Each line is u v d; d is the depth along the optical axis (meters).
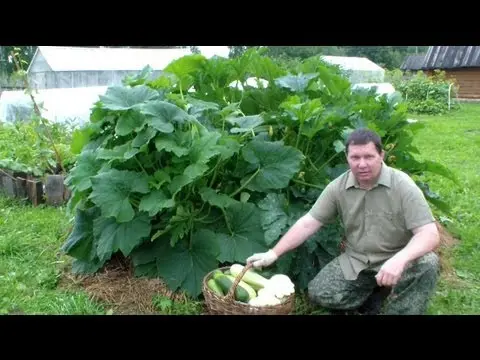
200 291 3.75
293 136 4.44
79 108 11.88
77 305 3.71
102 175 3.76
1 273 4.37
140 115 4.01
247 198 4.04
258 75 5.18
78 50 18.69
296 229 3.47
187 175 3.61
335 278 3.50
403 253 3.05
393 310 3.32
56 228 5.34
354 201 3.35
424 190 5.18
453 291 4.07
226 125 4.55
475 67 26.25
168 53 19.91
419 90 21.39
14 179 6.46
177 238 3.82
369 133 3.16
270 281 3.34
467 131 13.65
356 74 24.23
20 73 6.83
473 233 5.24
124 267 4.18
